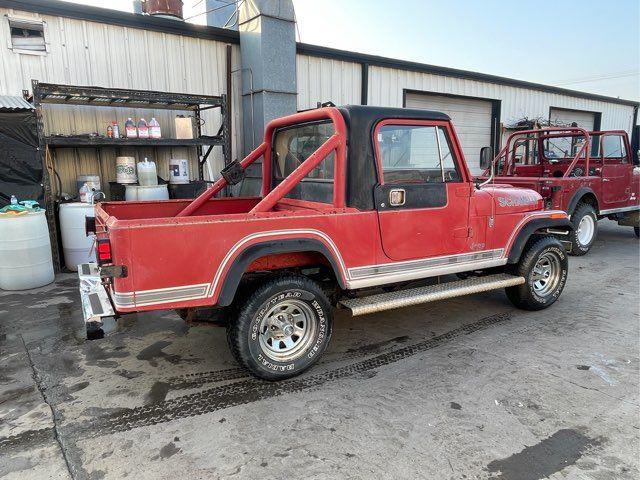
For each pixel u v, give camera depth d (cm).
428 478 224
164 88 736
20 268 529
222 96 705
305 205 383
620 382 318
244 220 290
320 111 348
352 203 338
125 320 444
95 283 361
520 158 888
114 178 713
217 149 803
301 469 231
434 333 412
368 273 345
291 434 261
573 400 295
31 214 530
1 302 492
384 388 313
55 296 512
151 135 673
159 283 270
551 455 240
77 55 652
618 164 786
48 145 617
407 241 360
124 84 696
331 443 252
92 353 372
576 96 1617
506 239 424
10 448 250
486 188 465
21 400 300
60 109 655
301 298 321
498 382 319
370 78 1014
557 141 832
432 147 373
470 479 223
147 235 264
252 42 761
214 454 244
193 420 276
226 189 733
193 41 757
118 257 260
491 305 490
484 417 276
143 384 321
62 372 339
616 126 1867
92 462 238
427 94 1165
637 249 784
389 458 239
